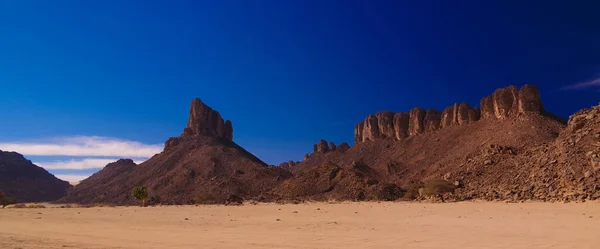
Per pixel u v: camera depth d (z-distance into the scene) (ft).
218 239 59.77
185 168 600.80
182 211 152.46
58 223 98.94
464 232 65.21
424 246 49.60
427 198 204.03
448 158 474.08
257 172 545.85
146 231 75.00
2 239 59.21
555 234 59.16
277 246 50.85
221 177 547.08
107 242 55.62
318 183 380.78
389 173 525.34
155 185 565.53
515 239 54.70
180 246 50.78
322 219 100.78
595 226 67.41
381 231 69.31
